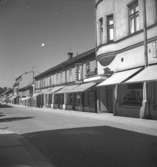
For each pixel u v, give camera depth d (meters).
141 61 19.81
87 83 29.45
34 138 11.72
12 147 9.59
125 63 21.89
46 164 7.11
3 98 145.75
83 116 23.83
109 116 22.03
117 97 22.73
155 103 18.42
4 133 13.45
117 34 22.94
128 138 10.88
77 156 8.01
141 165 6.72
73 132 13.23
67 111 32.94
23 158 7.82
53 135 12.47
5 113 32.56
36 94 55.75
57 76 44.69
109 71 23.98
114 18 23.39
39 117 24.34
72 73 37.09
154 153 8.04
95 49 27.78
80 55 33.00
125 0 21.81
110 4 23.89
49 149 9.21
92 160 7.44
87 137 11.46
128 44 21.31
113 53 23.33
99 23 25.50
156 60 18.14
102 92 27.11
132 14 21.28
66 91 34.00
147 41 18.97
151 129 13.69
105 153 8.23
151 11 18.69
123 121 17.56
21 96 86.88
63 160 7.56
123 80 19.50
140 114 19.12
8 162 7.30
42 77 55.78
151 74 17.08
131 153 8.10
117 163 7.00
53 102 45.56
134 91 21.22
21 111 37.78
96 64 28.53
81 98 32.75
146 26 19.09
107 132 12.89
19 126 16.88
